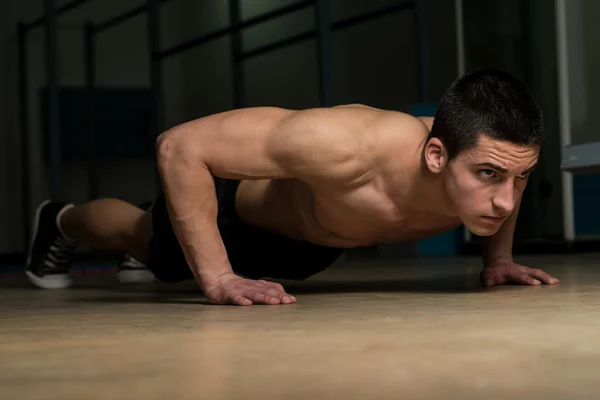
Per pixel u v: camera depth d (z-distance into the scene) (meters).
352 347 1.11
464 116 1.71
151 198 8.09
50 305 2.11
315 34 4.09
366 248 6.79
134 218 2.57
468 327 1.30
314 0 3.85
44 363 1.06
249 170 1.86
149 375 0.95
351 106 1.96
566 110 5.46
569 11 5.45
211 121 1.90
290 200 2.16
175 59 7.94
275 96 7.94
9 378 0.96
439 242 6.04
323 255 2.34
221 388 0.85
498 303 1.70
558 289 2.04
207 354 1.10
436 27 7.62
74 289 2.91
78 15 7.87
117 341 1.26
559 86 5.50
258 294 1.86
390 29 7.85
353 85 7.85
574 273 2.82
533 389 0.81
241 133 1.85
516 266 2.25
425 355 1.03
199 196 1.91
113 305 2.03
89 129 6.92
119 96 7.83
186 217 1.92
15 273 4.81
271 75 7.94
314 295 2.10
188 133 1.90
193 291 2.64
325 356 1.04
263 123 1.86
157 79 5.20
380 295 2.03
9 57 7.83
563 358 0.99
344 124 1.84
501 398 0.77
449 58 7.58
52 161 5.08
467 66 6.18
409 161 1.84
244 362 1.02
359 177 1.88
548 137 5.59
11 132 7.82
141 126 7.89
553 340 1.14
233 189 2.31
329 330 1.31
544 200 5.61
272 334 1.28
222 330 1.36
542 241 5.46
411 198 1.87
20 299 2.41
